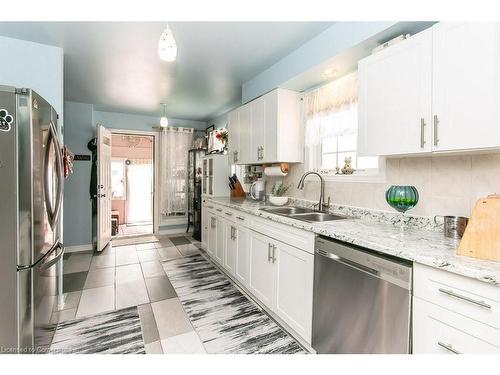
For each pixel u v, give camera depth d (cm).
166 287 265
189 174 521
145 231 567
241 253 256
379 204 191
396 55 143
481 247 98
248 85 304
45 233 156
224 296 245
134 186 762
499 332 83
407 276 108
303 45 217
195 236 468
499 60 104
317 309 157
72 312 213
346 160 222
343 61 196
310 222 177
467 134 114
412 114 136
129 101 388
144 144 757
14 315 134
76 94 353
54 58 221
